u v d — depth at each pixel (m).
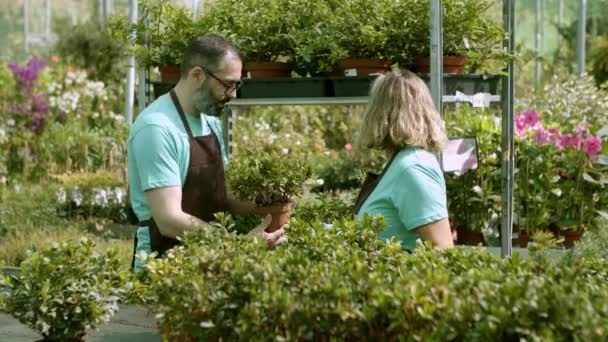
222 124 4.97
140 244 3.48
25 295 2.56
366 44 4.37
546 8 15.45
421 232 3.06
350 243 2.70
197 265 2.43
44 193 7.90
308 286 2.23
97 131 10.27
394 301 2.11
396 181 3.08
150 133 3.33
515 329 1.98
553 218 6.46
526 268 2.47
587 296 2.11
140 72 5.09
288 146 10.91
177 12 4.80
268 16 4.61
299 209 3.78
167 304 2.36
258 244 2.59
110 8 12.73
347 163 9.95
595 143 6.29
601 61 13.42
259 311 2.20
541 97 8.83
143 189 3.34
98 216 7.78
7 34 15.02
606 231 4.49
